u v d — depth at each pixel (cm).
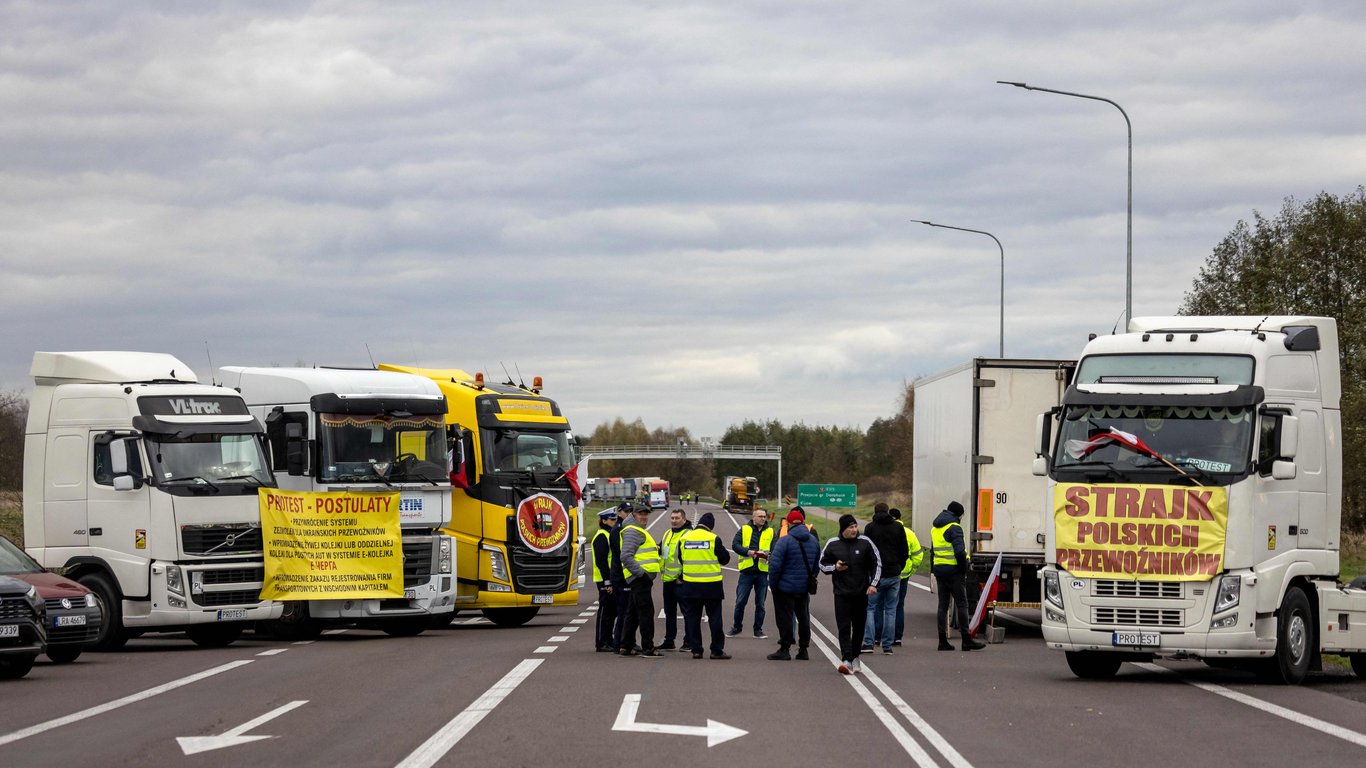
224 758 1070
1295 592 1709
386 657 1980
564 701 1432
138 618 2120
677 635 2498
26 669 1728
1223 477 1656
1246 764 1080
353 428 2358
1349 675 1895
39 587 1870
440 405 2458
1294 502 1716
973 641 2200
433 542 2445
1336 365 1834
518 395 2775
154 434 2142
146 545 2125
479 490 2692
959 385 2519
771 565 2005
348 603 2334
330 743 1141
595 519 11012
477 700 1435
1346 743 1195
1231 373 1703
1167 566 1656
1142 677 1775
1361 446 4934
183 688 1573
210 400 2222
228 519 2181
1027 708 1431
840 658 2047
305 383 2375
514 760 1055
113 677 1711
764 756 1091
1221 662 1802
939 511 2705
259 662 1911
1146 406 1703
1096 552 1678
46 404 2241
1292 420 1652
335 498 2317
